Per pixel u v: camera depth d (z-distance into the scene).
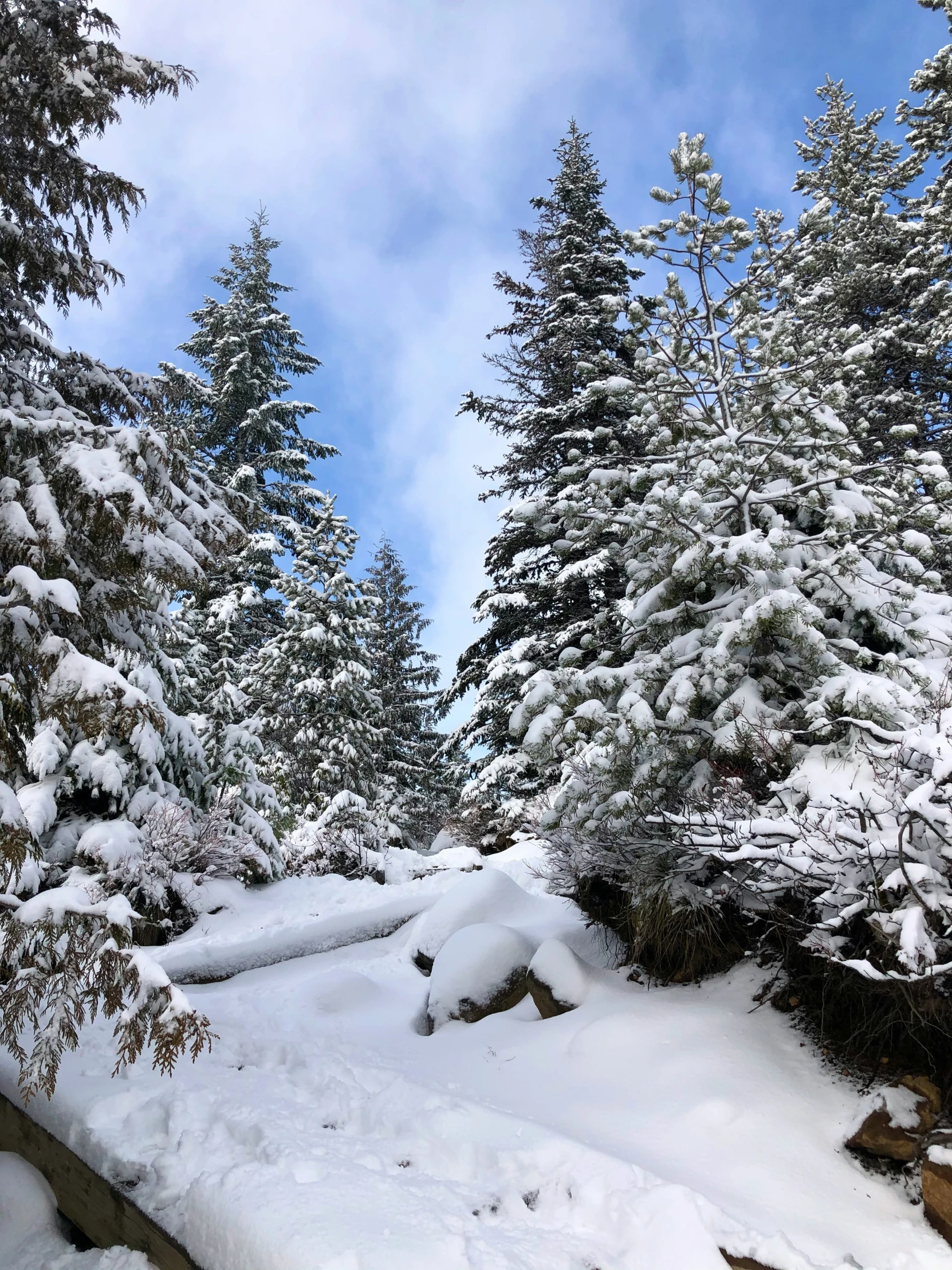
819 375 5.99
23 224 6.33
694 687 4.50
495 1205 2.44
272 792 11.66
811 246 12.91
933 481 5.13
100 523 4.11
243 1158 2.64
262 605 20.64
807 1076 3.28
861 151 16.67
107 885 7.75
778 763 4.11
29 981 2.92
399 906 8.78
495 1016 4.78
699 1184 2.62
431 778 25.20
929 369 13.54
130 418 7.11
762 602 4.23
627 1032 3.77
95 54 5.90
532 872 6.72
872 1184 2.68
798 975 3.75
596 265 17.23
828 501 5.18
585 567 13.09
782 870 3.48
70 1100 3.06
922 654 4.78
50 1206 3.00
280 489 22.27
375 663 25.58
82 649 4.82
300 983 5.95
